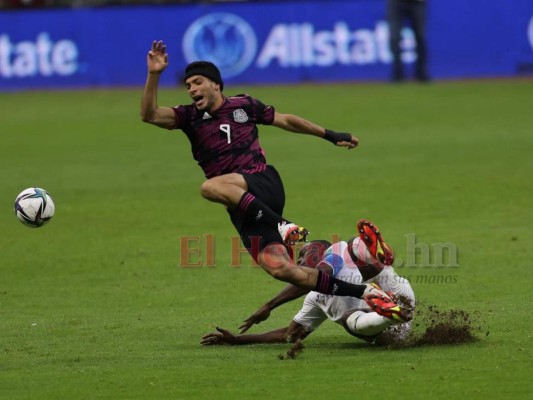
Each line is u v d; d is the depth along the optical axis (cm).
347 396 2369
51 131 8869
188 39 11856
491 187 5766
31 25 12112
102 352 2878
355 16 11538
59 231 5028
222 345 2945
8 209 5653
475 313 3212
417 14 11088
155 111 2995
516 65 11338
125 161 7281
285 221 2855
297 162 7012
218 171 3069
